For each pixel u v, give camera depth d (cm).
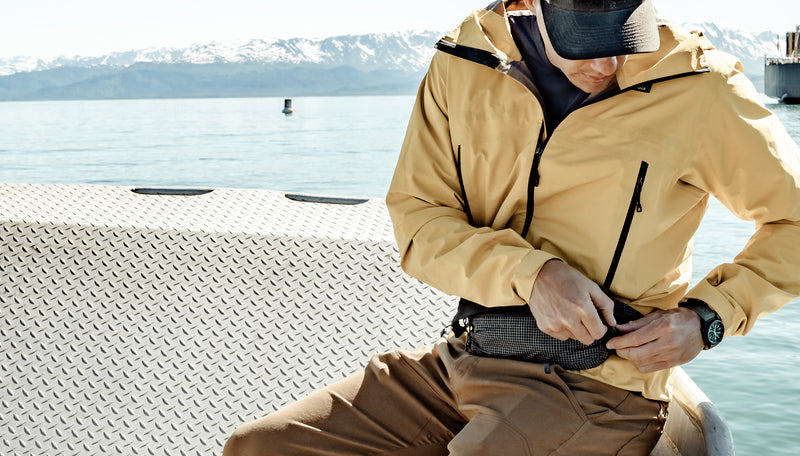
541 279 127
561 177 136
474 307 143
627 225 132
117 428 177
